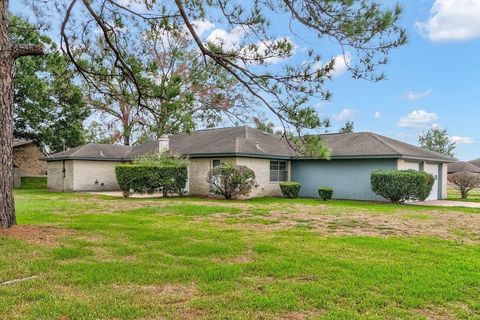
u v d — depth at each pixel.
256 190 20.00
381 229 9.19
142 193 19.39
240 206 14.27
